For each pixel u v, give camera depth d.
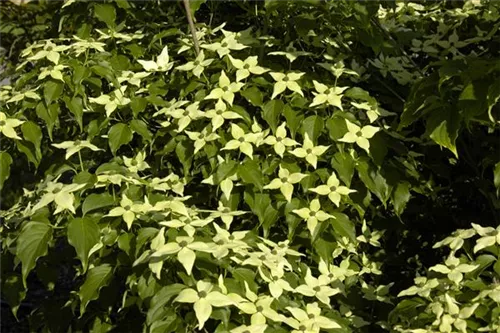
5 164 2.77
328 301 2.47
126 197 2.56
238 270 2.28
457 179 3.26
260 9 3.36
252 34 3.33
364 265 3.08
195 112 2.79
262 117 2.78
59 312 3.08
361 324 2.62
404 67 3.49
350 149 2.76
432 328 2.28
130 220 2.45
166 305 2.26
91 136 2.90
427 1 4.32
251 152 2.65
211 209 3.03
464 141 3.27
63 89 2.90
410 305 2.42
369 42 3.01
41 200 2.49
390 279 3.24
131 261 2.44
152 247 2.24
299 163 2.83
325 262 2.69
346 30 3.30
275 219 2.66
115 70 3.13
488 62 2.38
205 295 2.13
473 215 3.35
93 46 3.00
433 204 3.34
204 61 2.94
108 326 2.84
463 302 2.35
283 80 2.79
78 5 3.58
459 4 4.12
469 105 2.35
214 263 2.25
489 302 2.29
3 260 2.93
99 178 2.60
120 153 3.37
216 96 2.78
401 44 3.52
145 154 3.03
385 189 2.79
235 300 2.18
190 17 3.05
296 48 3.30
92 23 3.66
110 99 2.90
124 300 2.54
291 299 2.51
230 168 2.66
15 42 5.30
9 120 2.78
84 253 2.41
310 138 2.71
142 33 3.46
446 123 2.45
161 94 3.01
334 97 2.77
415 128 3.35
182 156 2.81
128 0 3.45
